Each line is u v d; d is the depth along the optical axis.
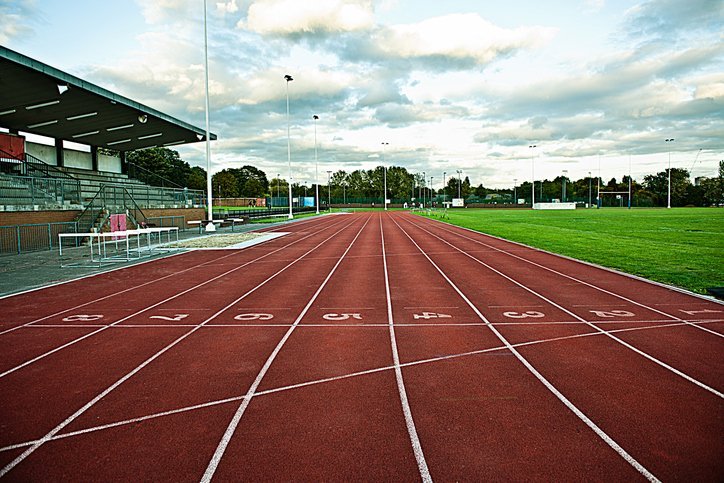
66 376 5.54
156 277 12.80
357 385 5.19
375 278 12.45
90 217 22.72
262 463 3.66
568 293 10.22
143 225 26.47
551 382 5.24
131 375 5.56
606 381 5.26
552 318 8.08
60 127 29.20
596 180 141.12
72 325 7.83
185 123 31.56
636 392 4.95
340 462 3.66
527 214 62.19
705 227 30.66
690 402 4.70
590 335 7.04
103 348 6.60
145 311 8.84
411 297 9.98
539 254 17.31
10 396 4.97
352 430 4.18
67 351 6.47
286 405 4.70
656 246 19.12
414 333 7.22
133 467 3.62
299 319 8.17
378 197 138.88
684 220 39.91
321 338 7.00
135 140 35.16
